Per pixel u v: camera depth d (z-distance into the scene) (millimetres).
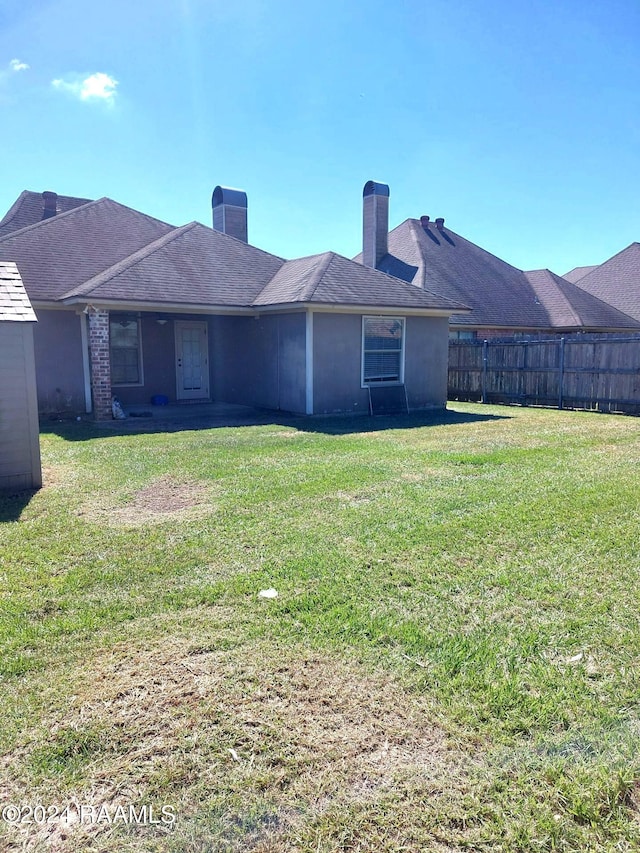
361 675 2773
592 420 12414
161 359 14977
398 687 2682
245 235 18156
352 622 3266
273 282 13797
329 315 12375
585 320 21047
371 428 10945
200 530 4824
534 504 5535
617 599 3547
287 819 1973
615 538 4574
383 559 4176
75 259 13695
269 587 3721
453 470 7109
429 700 2588
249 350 14102
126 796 2068
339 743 2324
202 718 2469
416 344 13898
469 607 3459
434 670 2807
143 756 2254
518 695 2613
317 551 4328
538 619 3320
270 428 10867
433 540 4551
